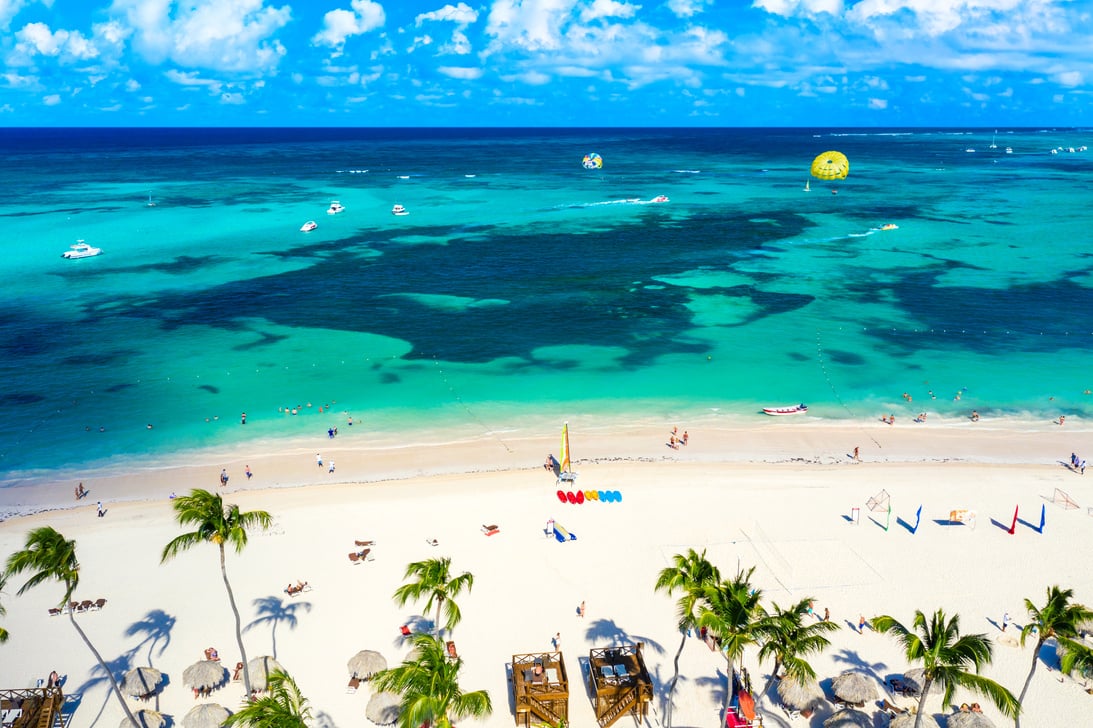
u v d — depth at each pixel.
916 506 50.97
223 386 72.69
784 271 111.31
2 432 63.47
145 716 33.38
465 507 51.19
